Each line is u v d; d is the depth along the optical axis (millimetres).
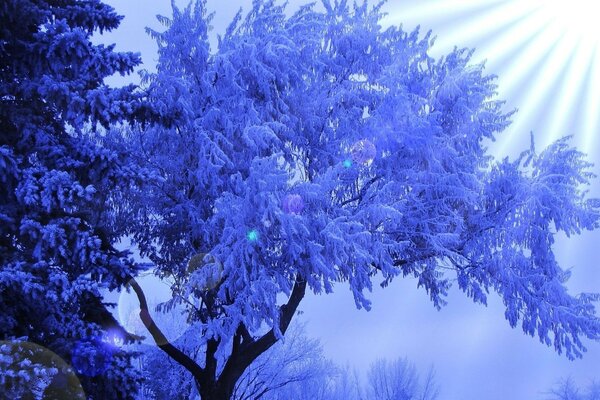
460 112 16719
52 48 10734
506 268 16328
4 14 10766
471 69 17000
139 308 14906
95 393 10312
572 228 16500
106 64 11195
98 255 9969
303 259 14445
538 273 16469
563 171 16781
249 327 13711
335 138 16719
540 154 17172
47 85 10711
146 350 16516
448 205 16484
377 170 16391
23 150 10773
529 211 16234
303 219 13633
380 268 15734
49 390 9484
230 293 14305
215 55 16203
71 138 11141
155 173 11078
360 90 17234
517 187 16500
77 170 10805
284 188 13844
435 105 16859
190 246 16484
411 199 16250
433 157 15961
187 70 16359
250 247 13656
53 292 9391
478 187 16188
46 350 9500
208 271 14047
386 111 16203
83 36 10797
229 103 15750
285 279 14141
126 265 10578
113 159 10836
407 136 15844
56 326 10031
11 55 11031
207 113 15422
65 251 9961
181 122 12281
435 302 18266
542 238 16453
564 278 16938
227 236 13898
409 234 16578
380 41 17500
